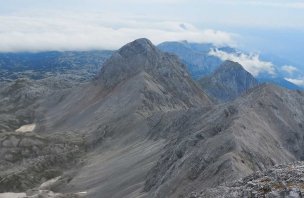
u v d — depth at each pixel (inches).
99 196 5989.2
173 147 5452.8
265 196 1749.5
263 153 4443.9
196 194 2471.7
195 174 4104.3
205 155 4232.3
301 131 5871.1
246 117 5241.1
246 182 2183.8
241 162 3929.6
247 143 4429.1
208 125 5290.4
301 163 2187.5
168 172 4608.8
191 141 4977.9
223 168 3786.9
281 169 2066.9
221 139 4389.8
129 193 5408.5
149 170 5841.5
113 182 6225.4
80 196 6269.7
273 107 6053.2
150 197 4603.8
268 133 5246.1
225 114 5408.5
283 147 5275.6
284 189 1726.1
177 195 3949.3
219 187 2340.1
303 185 1772.9
